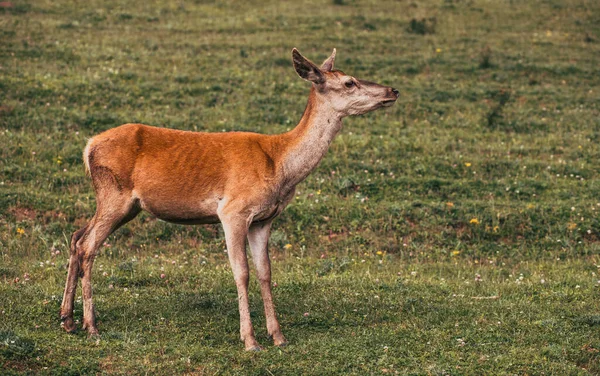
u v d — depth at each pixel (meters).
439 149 56.81
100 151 26.36
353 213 45.66
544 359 24.91
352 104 27.34
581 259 42.06
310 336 27.08
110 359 23.58
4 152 50.38
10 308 27.52
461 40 85.56
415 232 44.53
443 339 26.62
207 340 26.16
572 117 65.94
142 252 40.16
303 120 27.45
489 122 63.50
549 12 99.06
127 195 26.56
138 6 92.88
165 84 66.69
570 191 50.28
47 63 69.19
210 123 58.94
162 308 29.22
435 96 68.81
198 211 26.64
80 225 43.09
